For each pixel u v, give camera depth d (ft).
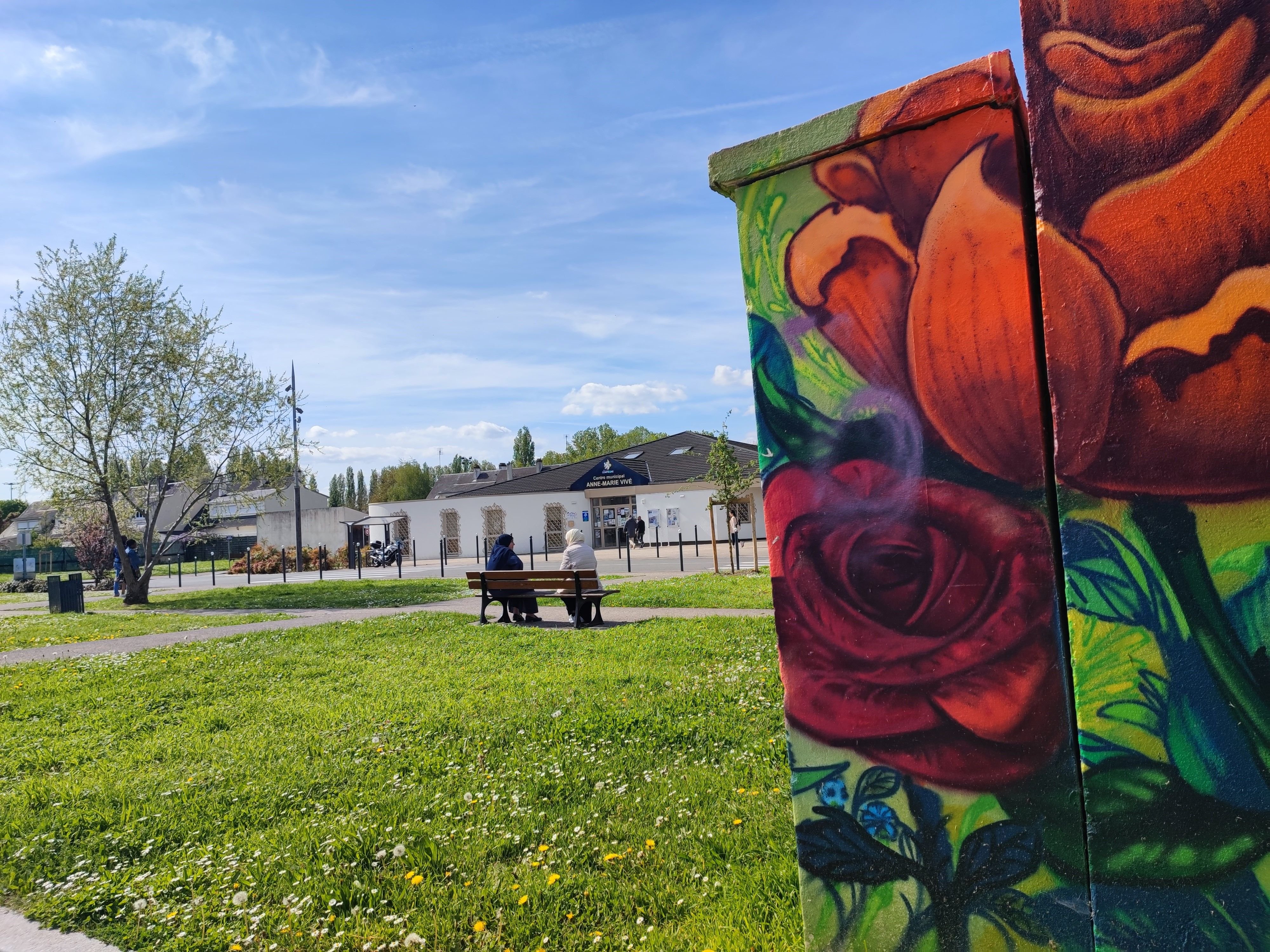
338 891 11.45
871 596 7.59
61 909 11.60
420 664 28.45
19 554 170.30
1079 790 6.73
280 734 20.16
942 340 7.26
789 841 12.09
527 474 189.37
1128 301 6.40
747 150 8.19
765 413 8.16
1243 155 5.98
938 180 7.27
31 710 24.39
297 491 113.50
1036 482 6.89
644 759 16.46
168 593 82.12
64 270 68.49
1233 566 6.00
